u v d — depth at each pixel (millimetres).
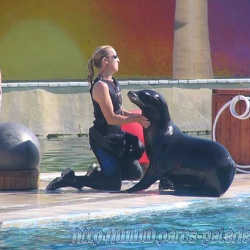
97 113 22047
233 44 65375
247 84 51344
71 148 37906
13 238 16078
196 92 49719
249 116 25953
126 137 22297
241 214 18578
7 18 62656
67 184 22094
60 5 63656
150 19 63812
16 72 62781
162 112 21422
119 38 64125
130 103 48469
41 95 47000
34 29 63188
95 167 22203
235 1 65812
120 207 18922
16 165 22391
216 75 64750
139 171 22312
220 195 20984
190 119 49250
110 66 22141
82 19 63969
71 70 63938
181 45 62969
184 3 62844
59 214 17891
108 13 64188
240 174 25719
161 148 21391
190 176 21250
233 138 26547
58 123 47125
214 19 65000
